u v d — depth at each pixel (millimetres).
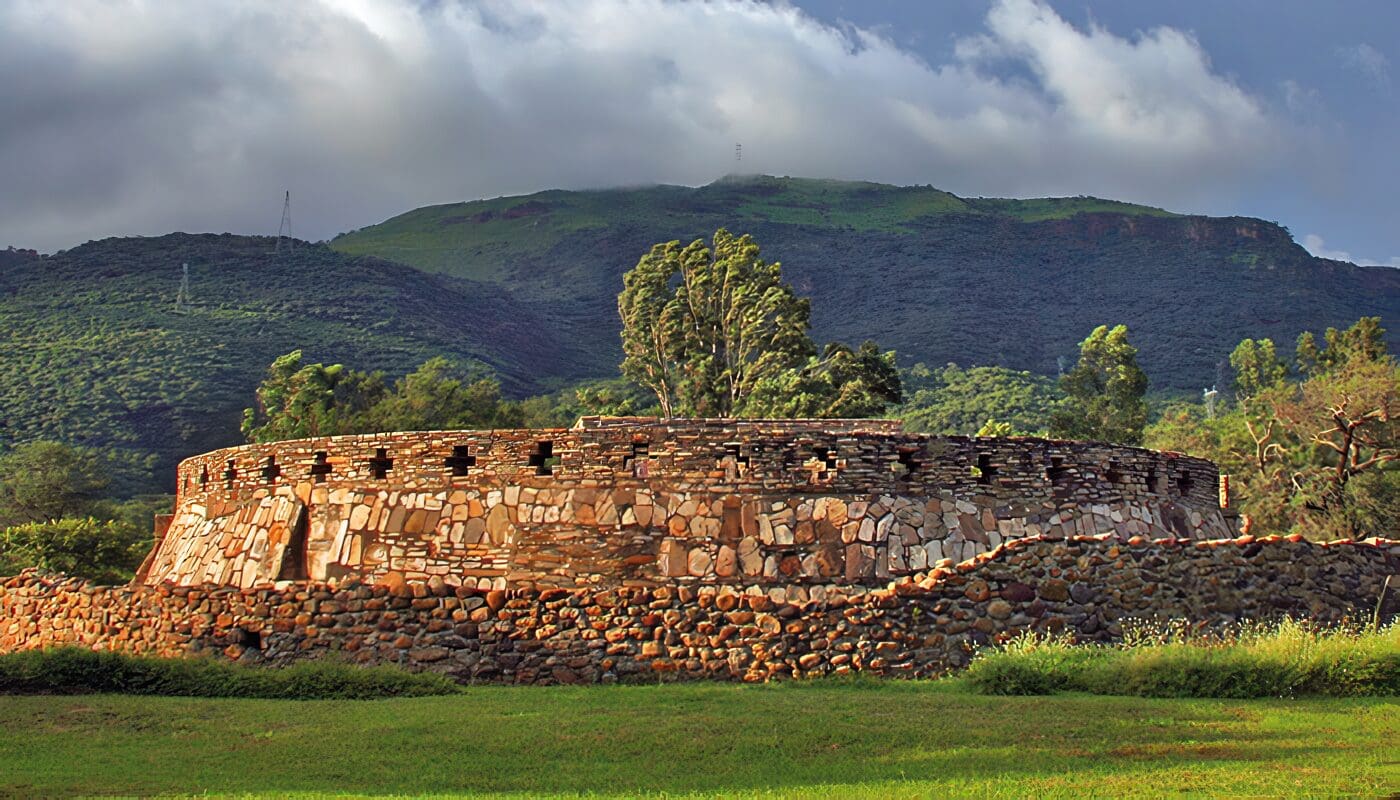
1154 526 32719
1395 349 189375
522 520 30672
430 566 31016
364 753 19203
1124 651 24234
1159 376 179625
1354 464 67500
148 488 107625
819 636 25328
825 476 30234
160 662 24625
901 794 16531
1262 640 23922
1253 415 77375
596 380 167625
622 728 20203
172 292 163875
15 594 30734
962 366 186625
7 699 23031
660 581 29812
